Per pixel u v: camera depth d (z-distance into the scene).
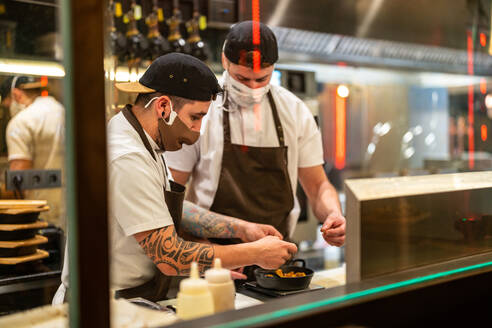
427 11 3.70
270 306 1.03
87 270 0.84
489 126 5.30
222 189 2.02
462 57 4.53
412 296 1.17
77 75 0.82
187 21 3.10
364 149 4.95
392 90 5.05
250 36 1.86
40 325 1.01
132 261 1.52
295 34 3.41
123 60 2.76
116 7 2.75
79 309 0.84
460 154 5.47
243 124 2.02
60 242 2.38
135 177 1.42
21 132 2.71
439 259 1.33
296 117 2.12
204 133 2.02
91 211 0.84
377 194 1.20
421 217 1.28
